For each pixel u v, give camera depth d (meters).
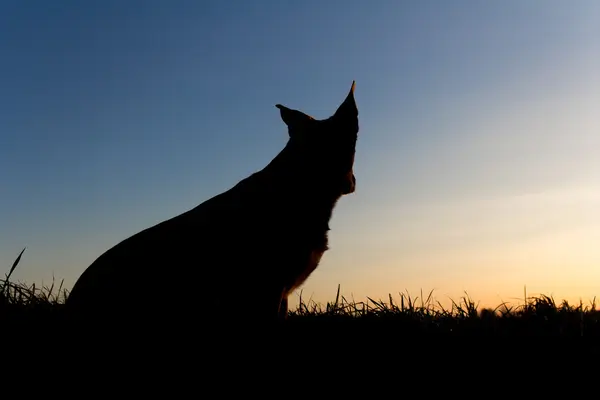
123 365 2.23
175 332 2.40
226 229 2.71
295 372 2.23
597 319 2.63
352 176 2.91
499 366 2.25
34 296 2.62
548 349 2.33
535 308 2.70
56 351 2.26
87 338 2.33
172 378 2.20
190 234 2.70
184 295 2.66
